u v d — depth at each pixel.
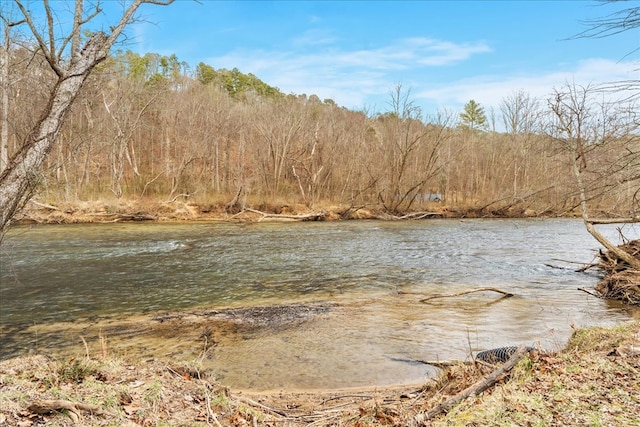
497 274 16.50
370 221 39.28
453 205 45.16
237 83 95.94
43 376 4.67
